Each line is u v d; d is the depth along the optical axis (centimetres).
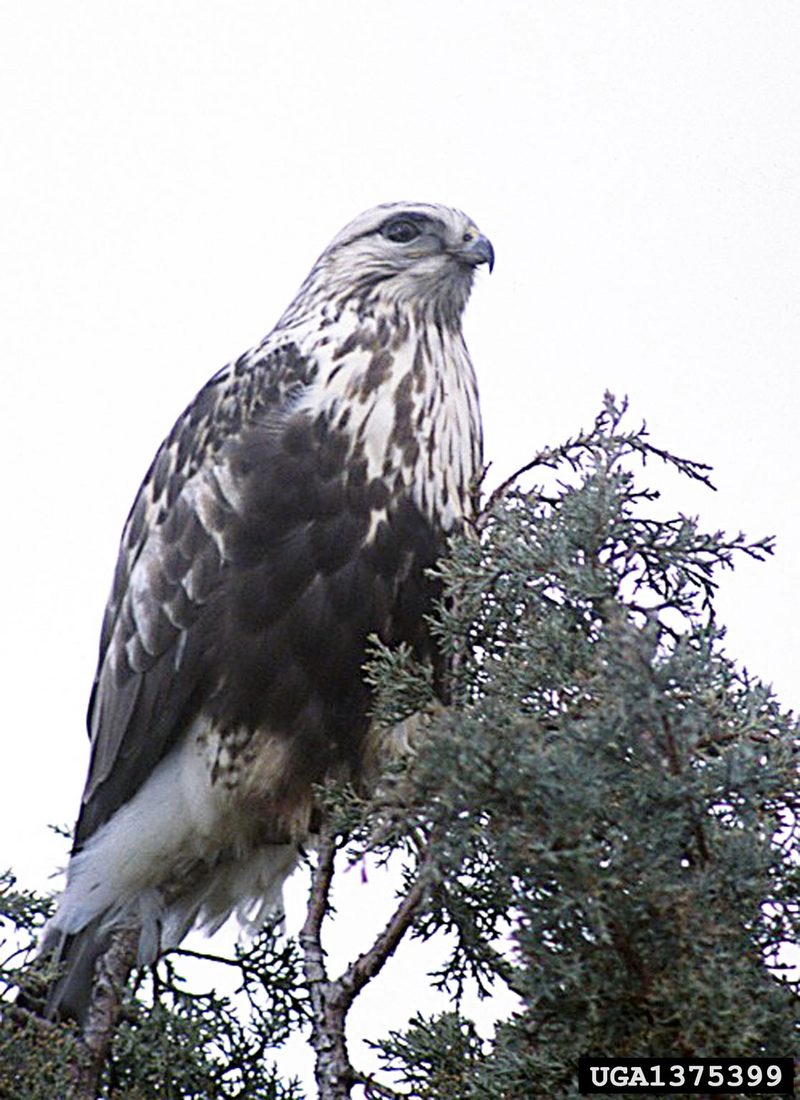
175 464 1252
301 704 1188
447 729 709
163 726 1220
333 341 1252
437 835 715
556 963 682
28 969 947
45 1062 901
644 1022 686
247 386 1239
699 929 670
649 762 693
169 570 1220
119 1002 999
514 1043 728
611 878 670
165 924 1216
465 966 905
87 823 1256
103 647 1309
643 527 902
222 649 1198
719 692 758
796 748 738
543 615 876
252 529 1195
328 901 978
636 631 701
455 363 1266
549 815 677
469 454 1235
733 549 886
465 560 935
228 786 1202
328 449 1193
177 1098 972
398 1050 873
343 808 909
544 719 781
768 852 695
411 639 1187
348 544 1184
